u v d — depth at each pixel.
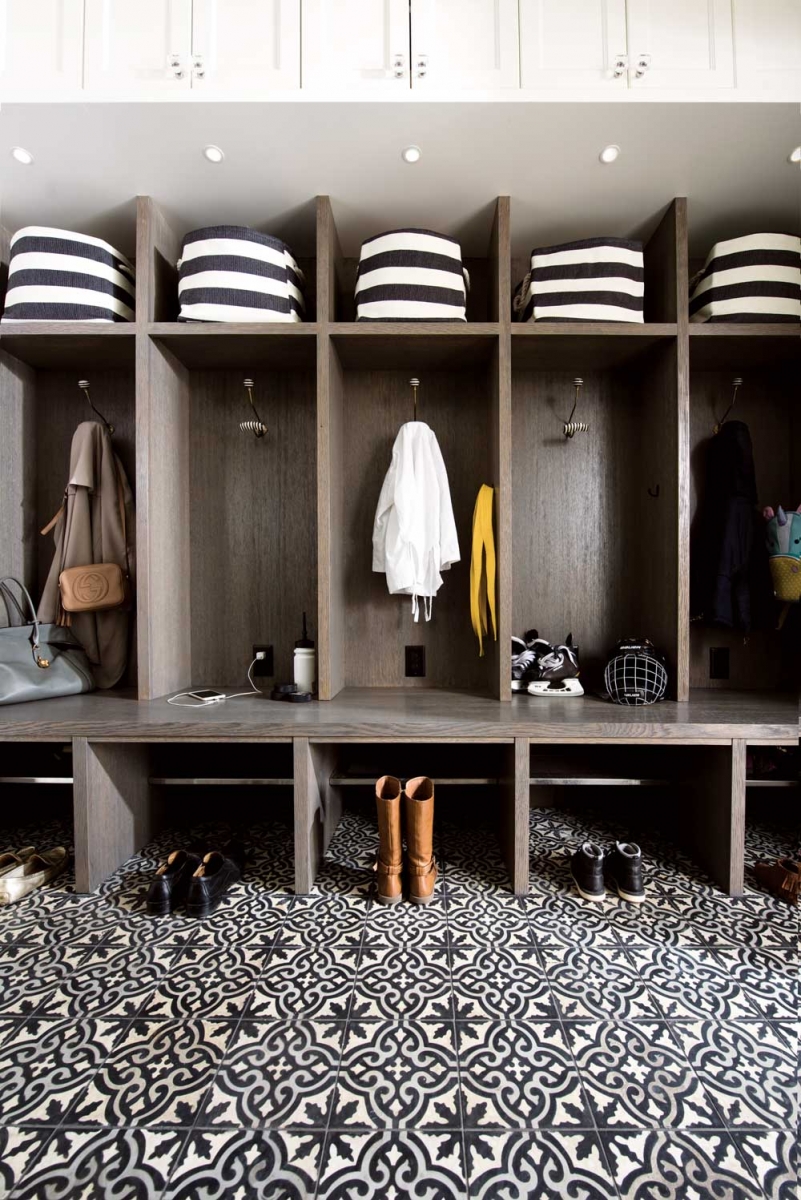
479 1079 0.95
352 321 2.18
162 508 1.94
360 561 2.16
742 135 1.57
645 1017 1.09
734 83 1.47
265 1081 0.94
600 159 1.66
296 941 1.34
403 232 1.78
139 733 1.54
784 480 2.14
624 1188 0.77
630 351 1.96
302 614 2.18
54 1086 0.93
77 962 1.26
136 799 1.79
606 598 2.17
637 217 1.94
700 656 2.16
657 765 1.84
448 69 1.47
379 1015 1.10
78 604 1.90
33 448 2.13
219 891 1.51
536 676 1.95
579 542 2.17
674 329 1.80
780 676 2.14
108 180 1.75
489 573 1.91
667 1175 0.78
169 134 1.56
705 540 2.01
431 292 1.79
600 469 2.16
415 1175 0.78
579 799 2.21
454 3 1.48
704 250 2.13
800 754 1.86
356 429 2.16
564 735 1.54
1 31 1.48
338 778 1.77
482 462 2.15
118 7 1.48
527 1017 1.09
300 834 1.54
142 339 1.81
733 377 2.15
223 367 2.14
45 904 1.50
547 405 2.16
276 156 1.65
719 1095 0.91
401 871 1.53
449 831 1.96
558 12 1.48
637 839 1.90
